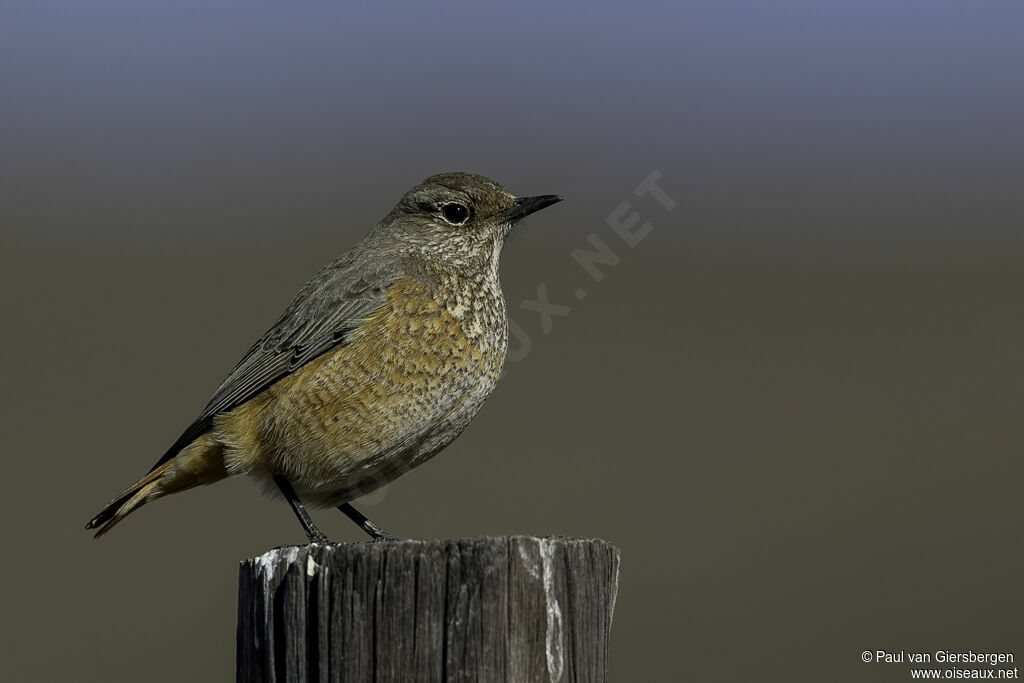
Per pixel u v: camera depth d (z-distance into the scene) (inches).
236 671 328.8
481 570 302.0
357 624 304.7
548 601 306.3
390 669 301.7
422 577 303.6
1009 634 712.4
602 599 318.7
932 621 741.9
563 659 306.8
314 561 310.8
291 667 309.3
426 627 301.7
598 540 319.9
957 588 775.1
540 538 311.4
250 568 325.7
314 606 309.3
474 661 298.5
